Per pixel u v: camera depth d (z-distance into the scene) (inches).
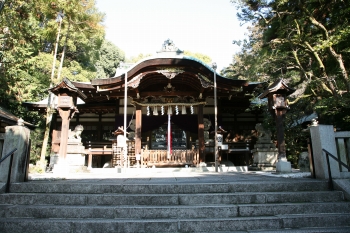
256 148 454.6
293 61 477.4
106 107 622.2
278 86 293.3
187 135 586.6
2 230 138.9
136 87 482.6
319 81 372.2
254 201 162.7
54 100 559.8
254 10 473.4
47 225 138.6
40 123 669.3
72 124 647.8
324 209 155.9
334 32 388.5
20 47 481.4
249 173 330.0
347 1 385.1
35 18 519.8
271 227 140.7
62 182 192.2
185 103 526.6
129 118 585.6
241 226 140.1
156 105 528.4
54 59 572.4
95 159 613.0
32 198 163.9
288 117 479.2
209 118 587.8
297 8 438.3
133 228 137.6
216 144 409.7
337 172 187.9
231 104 617.3
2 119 439.5
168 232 137.6
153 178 242.1
